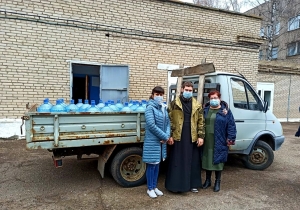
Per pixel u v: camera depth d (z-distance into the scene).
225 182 4.21
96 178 4.23
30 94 7.00
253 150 4.94
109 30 7.73
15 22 6.69
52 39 7.11
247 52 10.06
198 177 3.75
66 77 7.36
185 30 8.86
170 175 3.57
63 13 7.16
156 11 8.35
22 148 6.05
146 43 8.30
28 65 6.91
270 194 3.72
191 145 3.57
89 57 7.58
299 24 22.56
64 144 3.24
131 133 3.68
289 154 6.36
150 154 3.40
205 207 3.24
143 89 8.40
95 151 3.87
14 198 3.40
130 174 3.88
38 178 4.18
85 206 3.19
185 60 8.96
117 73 7.84
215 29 9.38
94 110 3.62
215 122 3.68
